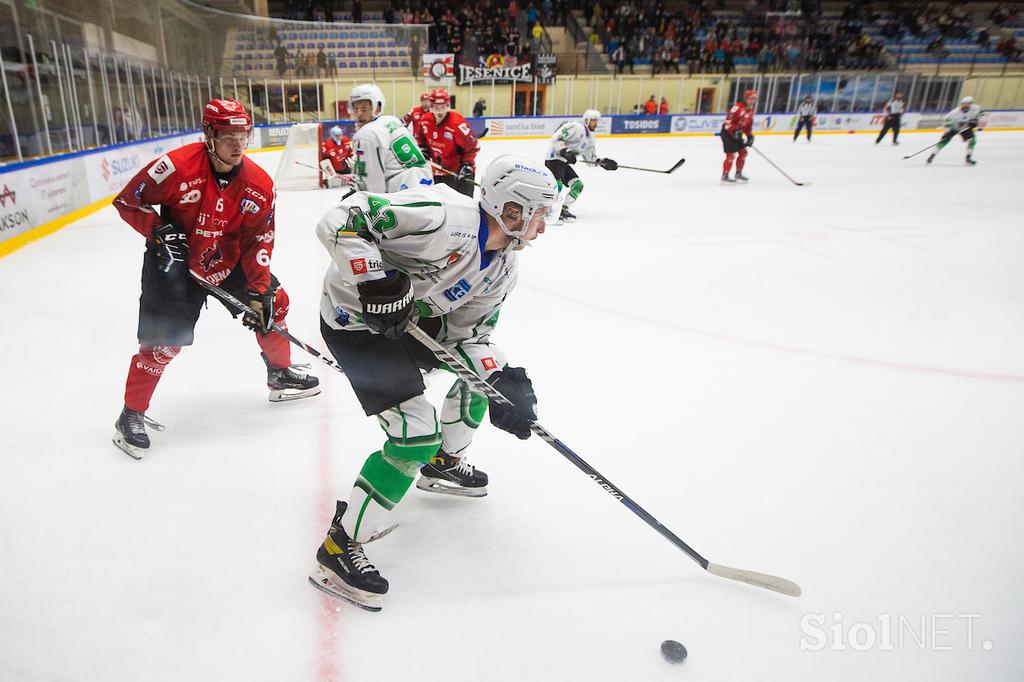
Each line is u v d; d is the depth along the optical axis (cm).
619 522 212
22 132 662
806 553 199
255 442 257
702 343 378
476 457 250
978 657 162
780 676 155
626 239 665
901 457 257
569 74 2145
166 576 182
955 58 2405
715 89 2098
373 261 152
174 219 234
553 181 158
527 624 169
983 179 1138
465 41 2128
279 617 169
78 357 341
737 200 922
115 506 214
